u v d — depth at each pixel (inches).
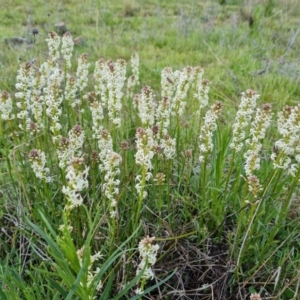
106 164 15.2
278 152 17.0
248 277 17.7
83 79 24.6
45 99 20.7
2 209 21.0
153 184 19.9
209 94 36.1
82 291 12.5
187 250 18.6
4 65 38.6
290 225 20.2
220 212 19.2
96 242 17.7
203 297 17.3
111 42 48.8
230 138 19.9
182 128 26.4
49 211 19.7
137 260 17.7
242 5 62.7
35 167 16.8
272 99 35.9
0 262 16.7
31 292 14.9
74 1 65.2
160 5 65.8
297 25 55.4
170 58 44.4
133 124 26.8
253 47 47.6
